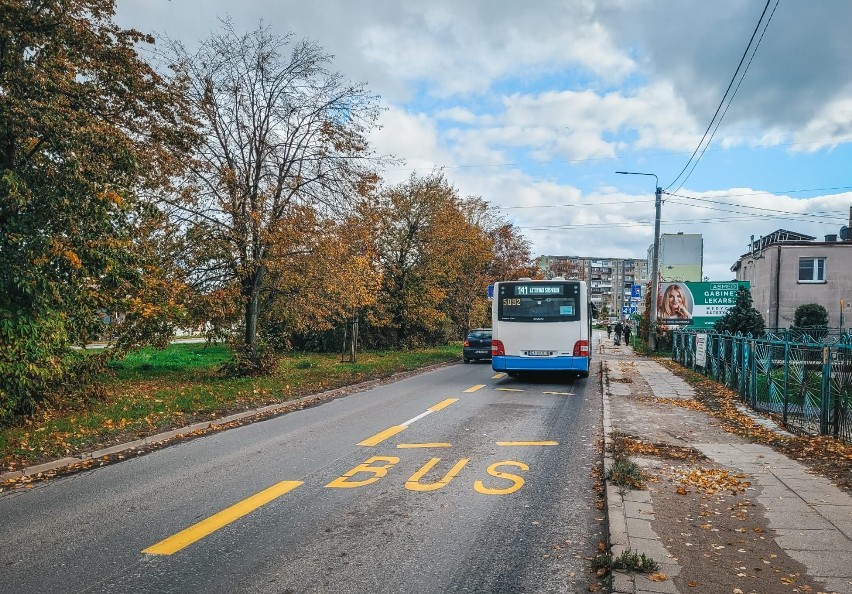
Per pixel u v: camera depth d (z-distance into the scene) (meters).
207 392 14.29
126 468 7.83
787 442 8.76
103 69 12.26
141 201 13.05
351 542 5.08
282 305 19.50
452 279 35.94
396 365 23.69
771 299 35.94
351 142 18.14
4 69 10.95
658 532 5.01
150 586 4.24
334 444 9.14
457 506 6.04
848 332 31.47
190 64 17.27
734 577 4.14
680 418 11.20
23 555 4.83
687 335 23.25
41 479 7.34
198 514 5.84
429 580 4.33
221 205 16.88
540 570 4.51
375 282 20.58
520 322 17.67
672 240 51.78
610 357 29.70
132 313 14.46
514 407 12.93
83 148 11.20
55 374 11.16
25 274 10.48
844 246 35.19
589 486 6.78
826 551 4.60
